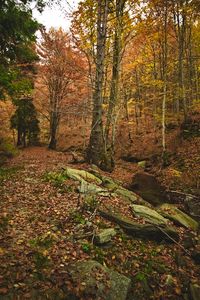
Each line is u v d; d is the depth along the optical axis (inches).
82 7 572.4
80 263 220.7
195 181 514.0
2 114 1370.6
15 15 450.0
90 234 263.9
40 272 205.9
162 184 531.8
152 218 321.1
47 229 268.7
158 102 1107.3
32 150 1118.4
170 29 872.3
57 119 1198.3
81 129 1406.3
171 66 992.2
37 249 233.3
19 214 295.9
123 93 882.8
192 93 892.0
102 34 506.3
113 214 305.9
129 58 895.1
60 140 1366.9
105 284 204.2
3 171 488.7
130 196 392.8
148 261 249.6
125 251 254.7
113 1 600.4
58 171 450.6
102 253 243.8
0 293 181.0
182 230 327.0
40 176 435.2
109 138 1053.2
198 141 696.4
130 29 657.6
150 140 906.7
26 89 545.0
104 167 565.3
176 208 384.2
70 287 196.1
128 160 844.0
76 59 1000.2
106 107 717.3
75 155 603.2
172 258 265.6
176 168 611.2
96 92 518.6
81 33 658.2
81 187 370.3
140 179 481.4
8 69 500.4
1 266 203.5
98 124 525.0
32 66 847.1
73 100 1050.1
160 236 290.5
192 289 225.0
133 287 217.2
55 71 1019.9
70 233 265.0
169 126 917.8
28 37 508.7
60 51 1005.2
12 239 244.5
